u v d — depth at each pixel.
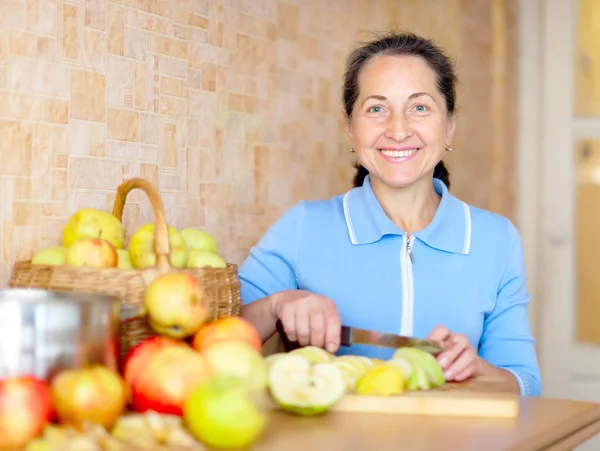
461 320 1.55
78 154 1.43
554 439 0.99
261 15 1.95
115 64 1.51
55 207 1.39
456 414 1.05
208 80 1.77
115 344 1.00
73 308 0.95
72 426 0.89
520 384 1.41
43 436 0.87
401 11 2.62
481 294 1.56
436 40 2.82
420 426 1.00
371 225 1.58
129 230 1.55
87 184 1.45
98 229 1.26
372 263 1.57
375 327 1.55
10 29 1.31
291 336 1.33
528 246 3.62
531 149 3.62
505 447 0.90
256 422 0.87
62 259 1.20
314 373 1.06
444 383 1.23
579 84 3.56
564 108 3.57
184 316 1.03
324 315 1.30
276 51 2.02
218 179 1.81
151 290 1.05
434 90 1.55
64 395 0.89
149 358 0.98
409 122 1.52
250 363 1.03
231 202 1.86
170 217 1.66
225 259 1.84
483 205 3.24
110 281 1.10
